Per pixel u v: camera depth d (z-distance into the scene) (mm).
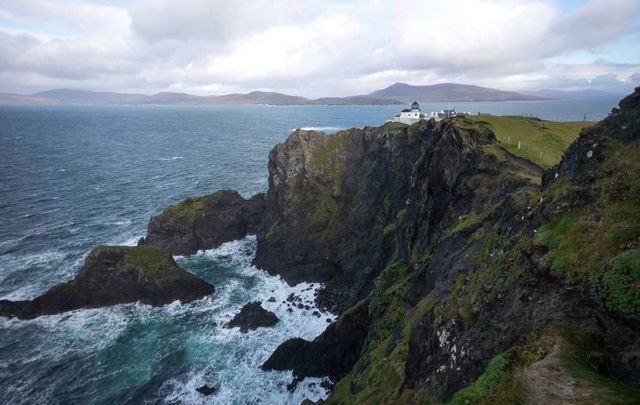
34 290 59875
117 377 44688
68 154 171125
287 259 70500
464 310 22906
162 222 75562
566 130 58594
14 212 92312
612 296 14828
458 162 44469
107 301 57469
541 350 15086
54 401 41344
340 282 63906
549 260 18484
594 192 19438
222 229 78875
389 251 57156
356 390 32062
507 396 14062
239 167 146250
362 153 79188
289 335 51812
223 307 58125
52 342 49969
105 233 81625
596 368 13828
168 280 58906
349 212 72625
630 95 22438
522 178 36344
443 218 43656
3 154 165250
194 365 46594
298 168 78625
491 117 61969
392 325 37875
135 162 155375
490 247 26906
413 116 106188
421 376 24609
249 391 43031
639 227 16406
